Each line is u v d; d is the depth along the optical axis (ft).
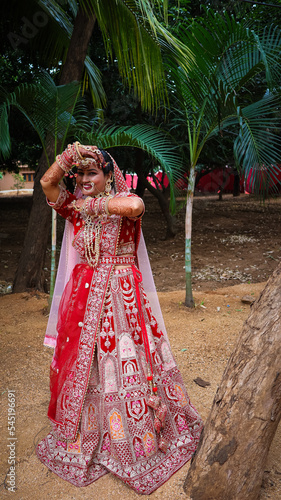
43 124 14.98
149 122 31.45
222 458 6.82
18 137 37.50
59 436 8.09
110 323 7.86
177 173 16.62
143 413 7.75
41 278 20.86
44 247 20.61
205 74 14.88
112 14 14.26
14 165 50.19
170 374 8.59
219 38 13.98
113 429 7.68
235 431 6.73
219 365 12.32
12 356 12.73
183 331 14.87
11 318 16.34
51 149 18.57
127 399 7.71
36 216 20.13
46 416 9.69
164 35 13.34
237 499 6.79
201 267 29.89
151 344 8.34
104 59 29.35
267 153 14.28
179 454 8.09
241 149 14.25
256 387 6.63
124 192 7.84
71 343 7.98
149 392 7.93
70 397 7.88
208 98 15.44
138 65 15.11
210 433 7.04
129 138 15.83
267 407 6.61
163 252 34.55
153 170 40.16
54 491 7.46
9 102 14.20
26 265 20.24
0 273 28.12
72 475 7.74
